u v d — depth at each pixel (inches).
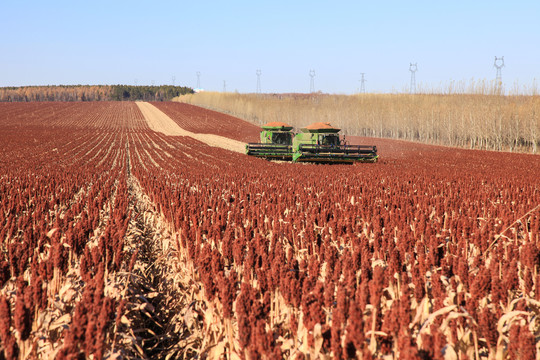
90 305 188.1
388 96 3718.0
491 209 483.2
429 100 3137.3
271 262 247.9
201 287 260.4
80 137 2910.9
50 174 995.9
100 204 521.0
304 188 735.1
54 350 189.0
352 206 463.2
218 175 971.3
